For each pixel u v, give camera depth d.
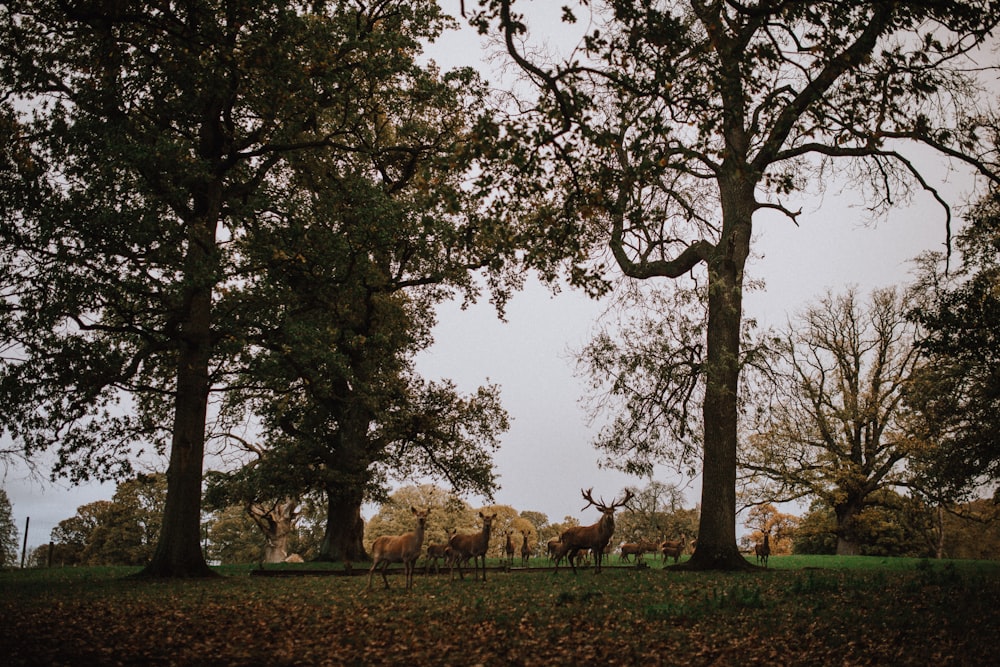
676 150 12.20
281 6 16.05
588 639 8.48
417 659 7.64
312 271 20.06
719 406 19.81
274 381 19.89
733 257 20.42
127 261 17.88
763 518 53.09
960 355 17.81
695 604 10.78
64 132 17.20
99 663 7.33
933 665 7.28
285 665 7.47
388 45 19.45
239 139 20.48
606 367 20.34
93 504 71.88
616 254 21.02
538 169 11.57
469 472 30.08
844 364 41.62
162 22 15.06
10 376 16.83
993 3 11.46
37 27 16.70
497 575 17.56
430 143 22.55
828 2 11.47
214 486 28.98
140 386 18.56
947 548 54.28
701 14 11.91
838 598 11.05
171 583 15.97
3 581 16.59
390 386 28.28
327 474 27.58
